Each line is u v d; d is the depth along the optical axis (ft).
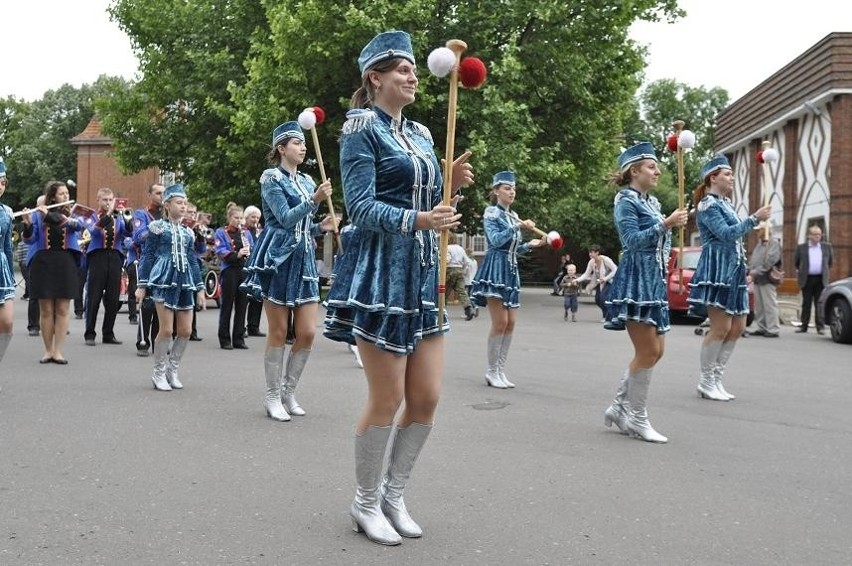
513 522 14.14
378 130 12.64
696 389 28.48
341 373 30.40
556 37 74.28
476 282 28.40
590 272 61.16
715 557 12.67
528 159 70.13
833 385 29.73
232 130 72.38
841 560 12.66
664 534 13.66
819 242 53.21
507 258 28.04
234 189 79.46
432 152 13.33
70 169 197.36
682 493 16.01
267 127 70.23
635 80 86.02
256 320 44.09
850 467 18.15
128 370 30.35
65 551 12.42
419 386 13.23
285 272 22.13
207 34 84.84
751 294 54.49
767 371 33.37
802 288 53.42
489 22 69.41
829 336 50.60
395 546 12.92
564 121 81.20
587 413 23.75
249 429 20.75
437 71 12.46
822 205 88.63
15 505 14.53
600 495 15.78
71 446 18.71
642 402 20.49
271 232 22.47
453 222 11.91
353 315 12.89
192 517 14.06
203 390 26.43
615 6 74.84
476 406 24.56
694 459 18.66
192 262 26.96
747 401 26.22
